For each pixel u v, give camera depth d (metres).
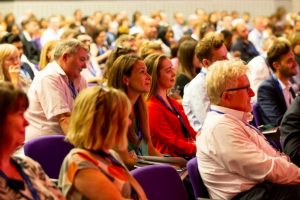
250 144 3.70
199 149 3.83
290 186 3.73
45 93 4.95
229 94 3.79
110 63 5.18
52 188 2.92
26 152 4.03
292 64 5.81
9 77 5.62
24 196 2.72
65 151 4.16
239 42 11.69
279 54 5.80
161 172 3.48
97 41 11.49
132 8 20.33
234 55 10.62
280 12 18.06
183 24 18.98
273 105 5.77
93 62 8.78
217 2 20.33
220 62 3.88
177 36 17.20
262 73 6.91
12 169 2.78
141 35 9.90
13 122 2.68
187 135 5.01
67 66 5.01
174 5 20.34
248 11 20.27
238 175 3.70
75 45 5.02
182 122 4.98
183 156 4.86
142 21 14.33
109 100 2.96
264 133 5.27
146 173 3.42
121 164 3.13
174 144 4.82
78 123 2.98
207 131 3.76
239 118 3.83
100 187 2.88
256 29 14.67
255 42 14.52
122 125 3.00
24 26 14.27
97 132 2.95
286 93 5.86
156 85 4.94
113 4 20.25
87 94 2.99
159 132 4.83
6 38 7.85
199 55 5.54
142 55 6.62
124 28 14.32
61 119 4.95
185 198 3.55
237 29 11.82
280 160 3.71
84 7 20.17
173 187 3.51
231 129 3.69
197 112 5.41
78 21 17.23
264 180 3.68
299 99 4.30
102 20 17.17
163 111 4.89
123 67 4.47
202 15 17.58
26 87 6.22
